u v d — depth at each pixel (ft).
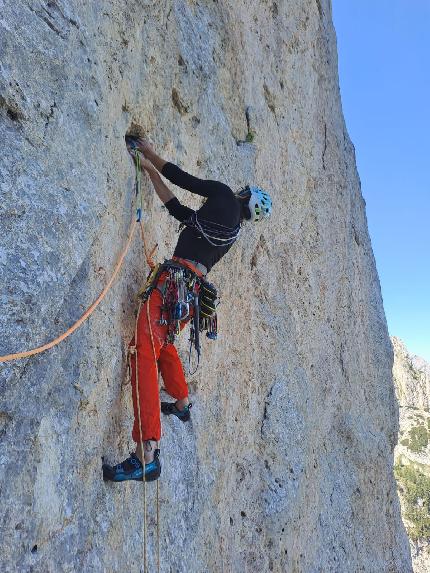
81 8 10.42
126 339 12.21
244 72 21.75
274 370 22.85
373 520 31.55
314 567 24.25
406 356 577.84
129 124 12.64
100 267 10.85
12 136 8.46
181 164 15.93
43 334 8.54
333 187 32.71
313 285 27.99
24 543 8.26
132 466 10.94
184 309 11.53
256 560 19.47
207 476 16.40
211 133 18.29
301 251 27.14
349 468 30.09
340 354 30.94
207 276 17.90
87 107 10.34
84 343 10.07
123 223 12.11
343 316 32.07
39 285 8.39
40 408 8.74
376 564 30.45
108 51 11.49
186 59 16.55
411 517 324.60
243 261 20.84
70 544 9.43
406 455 410.93
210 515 16.58
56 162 9.27
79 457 9.93
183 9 17.08
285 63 26.99
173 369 13.43
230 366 19.36
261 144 22.88
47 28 9.36
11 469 8.07
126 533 11.57
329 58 34.91
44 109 9.09
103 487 10.85
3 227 8.04
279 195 24.82
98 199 10.24
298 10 29.68
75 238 9.41
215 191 12.75
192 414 16.19
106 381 11.10
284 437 22.38
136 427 11.13
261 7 24.71
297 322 25.77
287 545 21.68
